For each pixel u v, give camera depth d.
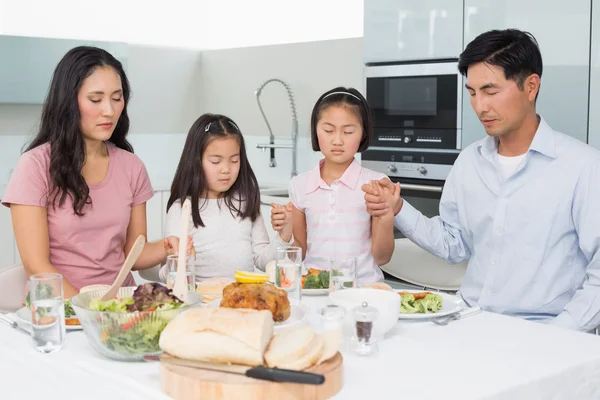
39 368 1.35
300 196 2.46
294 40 4.75
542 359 1.40
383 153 3.58
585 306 1.92
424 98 3.38
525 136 2.09
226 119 2.38
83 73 2.03
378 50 3.55
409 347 1.46
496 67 1.97
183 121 5.41
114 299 1.44
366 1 3.58
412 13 3.39
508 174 2.13
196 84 5.43
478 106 2.03
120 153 2.28
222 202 2.43
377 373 1.30
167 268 1.66
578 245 2.06
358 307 1.40
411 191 3.43
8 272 2.09
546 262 2.07
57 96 2.05
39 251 2.03
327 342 1.24
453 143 3.29
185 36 5.36
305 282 1.93
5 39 4.31
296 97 4.57
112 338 1.32
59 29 4.84
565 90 2.92
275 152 4.82
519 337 1.54
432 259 2.86
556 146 2.06
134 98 5.12
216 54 5.21
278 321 1.48
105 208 2.18
